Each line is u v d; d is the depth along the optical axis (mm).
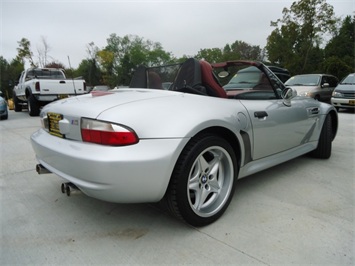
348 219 1974
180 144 1642
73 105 1869
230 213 2076
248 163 2273
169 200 1746
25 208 2223
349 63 27594
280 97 2730
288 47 24969
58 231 1878
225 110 1994
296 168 3119
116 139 1548
